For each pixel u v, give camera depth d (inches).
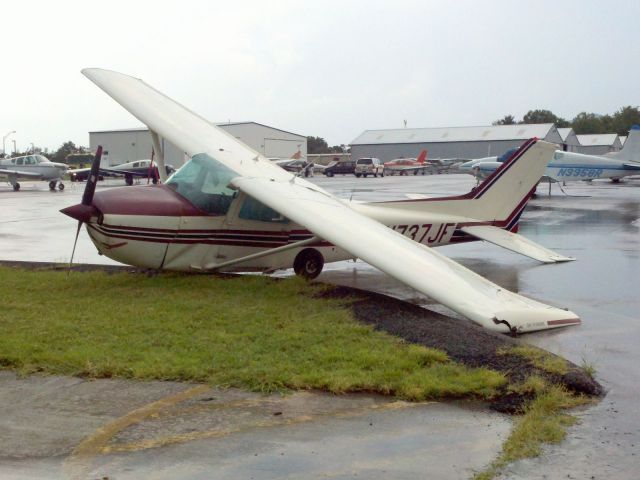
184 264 397.1
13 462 172.7
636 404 217.8
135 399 215.5
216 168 393.4
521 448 181.3
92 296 356.5
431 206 472.1
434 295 266.4
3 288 377.1
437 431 193.6
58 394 219.3
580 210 1041.5
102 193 380.8
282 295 361.4
